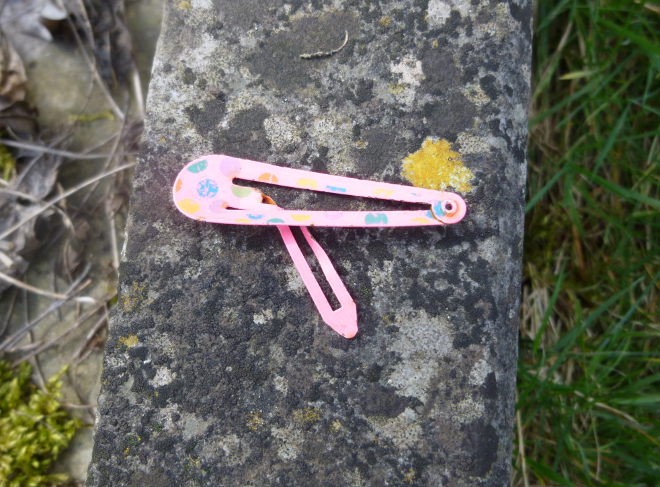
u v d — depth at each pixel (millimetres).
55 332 193
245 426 139
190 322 141
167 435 139
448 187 143
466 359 139
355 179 143
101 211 198
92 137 203
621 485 177
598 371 191
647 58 199
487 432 137
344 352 140
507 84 146
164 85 148
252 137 146
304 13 150
